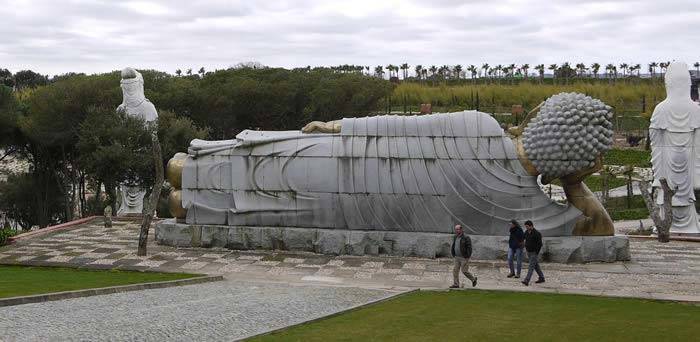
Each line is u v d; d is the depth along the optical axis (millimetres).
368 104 63875
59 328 13648
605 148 24453
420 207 25797
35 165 52500
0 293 17203
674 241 30922
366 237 25891
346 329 13867
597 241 24828
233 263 24656
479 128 25422
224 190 27422
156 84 55000
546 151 24453
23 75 139625
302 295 18719
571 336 13430
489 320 14977
